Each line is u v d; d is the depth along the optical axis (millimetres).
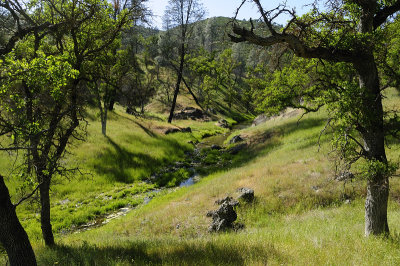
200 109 65500
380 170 6492
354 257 5562
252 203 13508
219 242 7582
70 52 9805
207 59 80938
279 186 14672
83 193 18719
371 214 7223
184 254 6488
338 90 7285
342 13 7230
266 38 6047
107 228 13828
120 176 21922
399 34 7699
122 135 29297
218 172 23031
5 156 18141
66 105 9117
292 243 6793
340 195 13062
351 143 7160
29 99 6812
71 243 9898
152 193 19500
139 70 74375
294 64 10578
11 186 16062
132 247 7801
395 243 6539
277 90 17312
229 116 73750
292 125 31859
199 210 13875
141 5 9984
